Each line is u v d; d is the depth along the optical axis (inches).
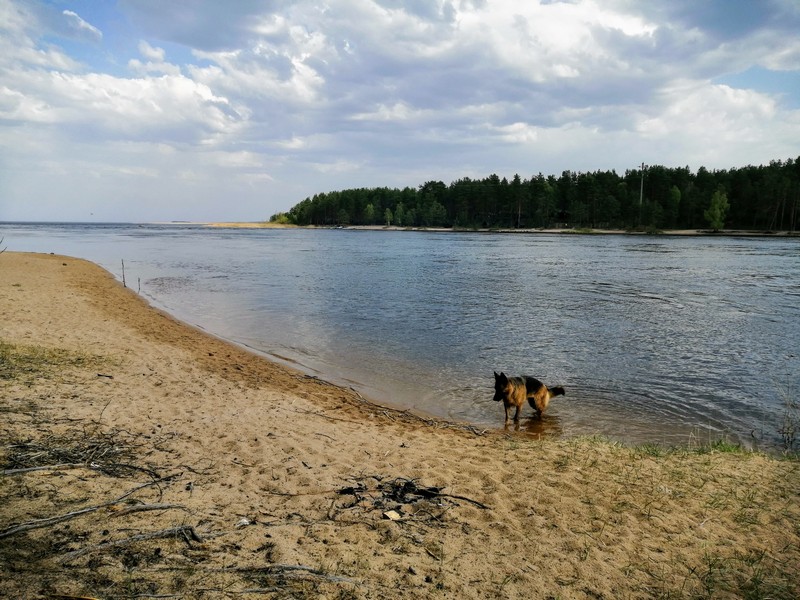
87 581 131.6
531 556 173.9
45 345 450.3
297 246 2802.7
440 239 3718.0
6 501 168.6
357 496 213.2
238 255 2082.9
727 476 253.4
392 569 158.7
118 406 306.0
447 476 245.0
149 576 138.2
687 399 411.8
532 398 366.0
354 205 6899.6
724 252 2118.6
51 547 145.2
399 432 326.3
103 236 3937.0
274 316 765.3
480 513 205.3
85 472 203.9
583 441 312.2
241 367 474.0
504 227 5280.5
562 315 768.9
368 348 575.2
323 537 175.2
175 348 524.4
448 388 442.9
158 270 1446.9
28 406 280.1
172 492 197.0
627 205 4434.1
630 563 173.3
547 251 2304.4
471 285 1128.8
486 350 564.7
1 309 629.9
